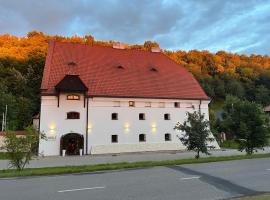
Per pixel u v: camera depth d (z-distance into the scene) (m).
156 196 10.86
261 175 15.62
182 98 47.34
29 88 69.25
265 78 128.25
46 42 87.00
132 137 43.28
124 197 10.71
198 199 10.45
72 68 44.47
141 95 44.56
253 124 28.06
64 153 37.91
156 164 20.62
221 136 58.94
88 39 90.88
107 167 19.25
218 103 112.88
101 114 41.75
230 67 131.38
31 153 21.02
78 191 11.85
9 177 15.98
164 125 45.72
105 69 46.72
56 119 39.34
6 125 53.97
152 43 92.06
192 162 21.67
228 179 14.42
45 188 12.58
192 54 129.75
